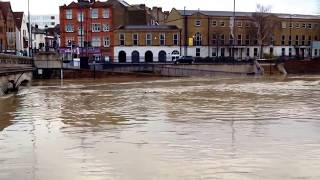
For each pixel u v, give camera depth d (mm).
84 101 34938
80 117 25500
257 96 38281
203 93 41781
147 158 15164
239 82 60156
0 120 24672
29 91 46281
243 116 25328
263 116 25312
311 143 17484
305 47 110438
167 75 78562
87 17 102938
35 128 21734
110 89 48125
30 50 85438
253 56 103438
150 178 12828
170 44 100125
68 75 71062
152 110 28422
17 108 30484
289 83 57281
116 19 104688
